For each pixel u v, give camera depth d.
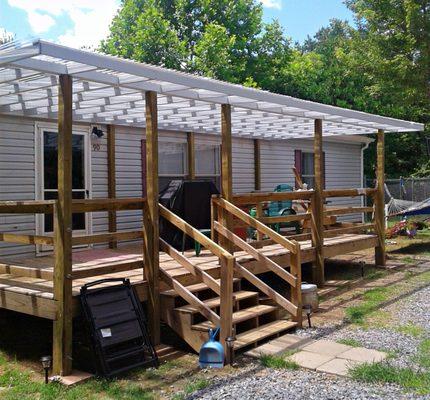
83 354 5.37
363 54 19.14
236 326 5.79
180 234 7.96
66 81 4.63
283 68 25.58
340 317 6.41
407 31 17.88
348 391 4.02
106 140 8.76
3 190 7.29
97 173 8.62
